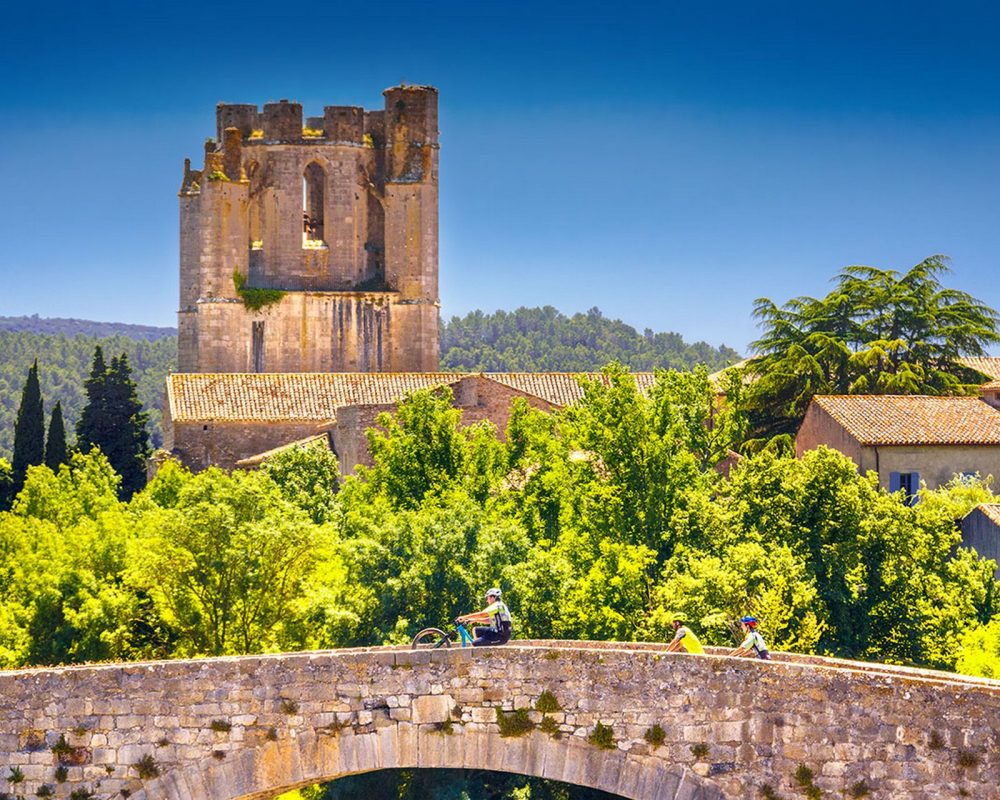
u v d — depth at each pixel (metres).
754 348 182.00
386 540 92.69
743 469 99.31
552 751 53.59
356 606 89.94
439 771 89.88
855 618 88.88
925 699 52.84
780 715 53.19
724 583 83.88
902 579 89.94
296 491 135.50
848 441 138.38
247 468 155.62
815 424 144.00
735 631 82.25
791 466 97.38
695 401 131.88
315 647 88.88
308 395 174.25
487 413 154.25
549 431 128.25
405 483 120.31
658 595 88.50
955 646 88.06
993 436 138.12
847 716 53.03
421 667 53.78
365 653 53.91
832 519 93.12
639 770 53.47
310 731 53.66
